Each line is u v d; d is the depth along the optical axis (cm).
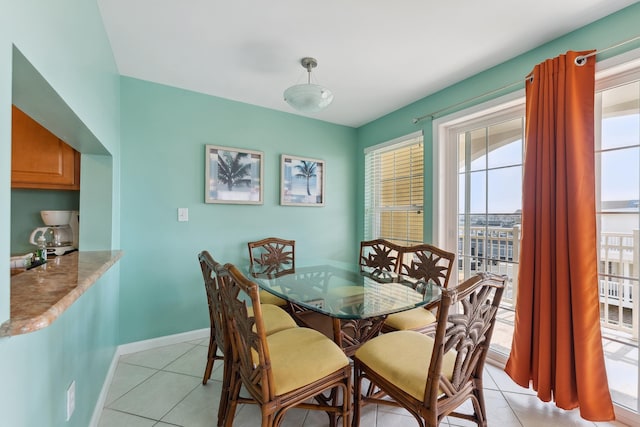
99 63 162
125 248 237
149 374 209
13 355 79
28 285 103
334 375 138
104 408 173
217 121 277
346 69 226
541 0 153
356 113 321
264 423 120
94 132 152
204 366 221
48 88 97
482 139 239
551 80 175
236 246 287
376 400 148
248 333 121
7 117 68
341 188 356
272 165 308
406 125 298
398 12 163
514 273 217
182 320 262
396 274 232
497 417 167
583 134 164
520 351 185
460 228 256
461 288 109
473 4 156
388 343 152
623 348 166
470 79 237
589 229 161
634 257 162
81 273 125
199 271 268
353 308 152
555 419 166
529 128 186
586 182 162
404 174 306
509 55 205
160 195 251
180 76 238
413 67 223
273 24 174
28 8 79
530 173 184
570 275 164
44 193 220
